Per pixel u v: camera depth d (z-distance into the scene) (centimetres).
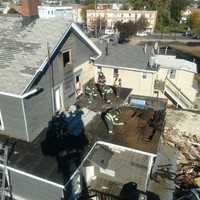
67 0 15925
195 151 1920
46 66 1476
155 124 1725
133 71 2905
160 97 2972
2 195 1255
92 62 2228
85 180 1457
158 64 3019
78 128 1606
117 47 3375
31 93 1349
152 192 1445
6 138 1502
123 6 11019
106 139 1536
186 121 2400
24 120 1402
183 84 3041
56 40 1487
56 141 1484
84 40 1908
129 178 1468
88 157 1451
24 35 1577
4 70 1409
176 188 1552
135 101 2184
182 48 6344
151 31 8981
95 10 9075
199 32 8075
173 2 9856
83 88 2120
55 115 1712
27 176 1273
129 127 1677
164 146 1905
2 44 1555
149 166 1489
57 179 1199
